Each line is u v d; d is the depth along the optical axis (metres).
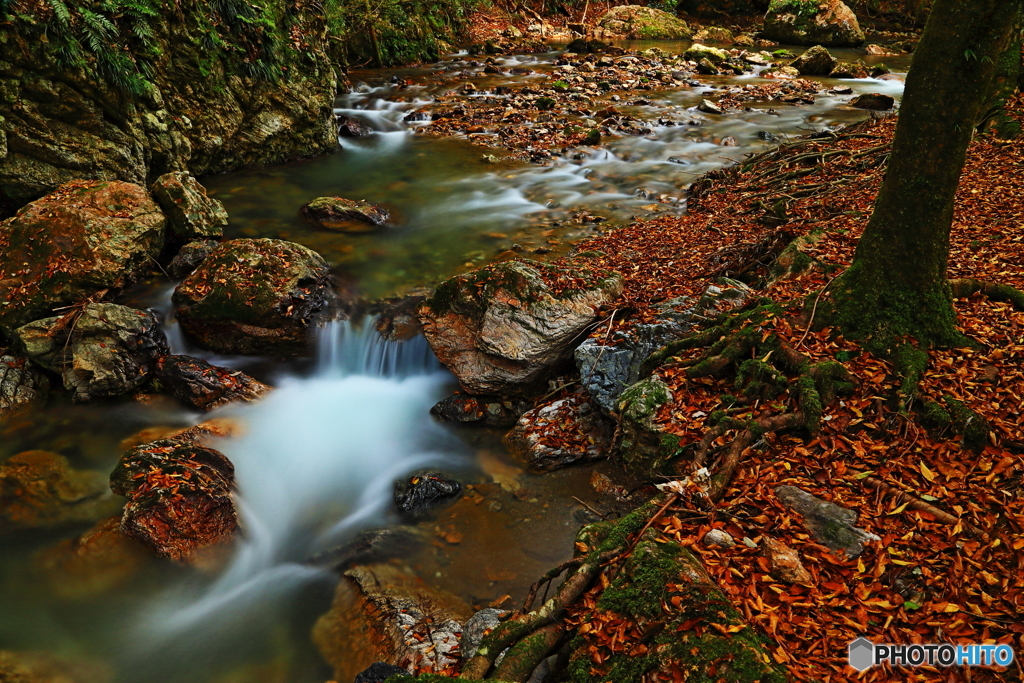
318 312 8.54
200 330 8.36
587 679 3.75
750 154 13.91
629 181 12.70
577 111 17.20
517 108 17.45
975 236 7.95
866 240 5.74
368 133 15.70
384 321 8.51
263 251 8.81
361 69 21.78
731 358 5.98
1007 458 4.61
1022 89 12.06
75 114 10.12
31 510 6.20
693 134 15.34
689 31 31.67
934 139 5.08
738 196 11.16
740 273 8.09
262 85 13.19
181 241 10.04
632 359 6.80
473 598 5.23
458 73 21.67
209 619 5.26
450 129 15.84
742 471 4.97
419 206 11.69
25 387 7.68
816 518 4.43
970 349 5.54
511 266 7.52
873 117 15.03
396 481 6.58
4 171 9.63
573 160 13.87
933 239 5.39
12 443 7.07
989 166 10.38
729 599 3.93
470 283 7.54
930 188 5.25
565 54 24.95
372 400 7.95
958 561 4.03
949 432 4.93
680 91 19.70
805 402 5.25
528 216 11.21
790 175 11.45
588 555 4.43
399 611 5.08
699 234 9.73
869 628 3.78
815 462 4.95
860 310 5.68
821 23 29.17
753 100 18.58
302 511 6.38
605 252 9.48
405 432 7.36
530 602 4.55
